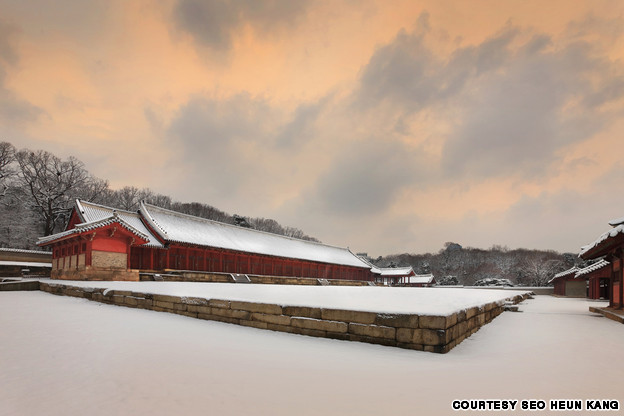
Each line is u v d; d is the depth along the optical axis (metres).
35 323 11.05
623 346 8.34
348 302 9.95
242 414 4.34
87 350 7.65
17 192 56.16
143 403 4.70
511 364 6.59
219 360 6.91
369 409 4.49
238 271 46.31
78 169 60.28
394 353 7.50
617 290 16.61
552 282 57.62
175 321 11.84
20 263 37.53
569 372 6.07
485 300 12.77
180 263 39.28
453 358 7.08
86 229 24.58
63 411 4.45
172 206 90.75
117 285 18.31
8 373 6.03
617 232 12.80
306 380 5.66
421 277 83.38
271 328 10.30
